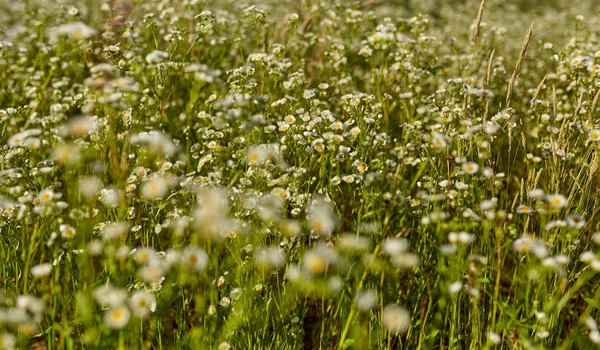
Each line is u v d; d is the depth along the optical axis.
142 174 2.46
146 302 1.87
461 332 2.46
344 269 2.10
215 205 1.91
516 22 7.95
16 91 4.36
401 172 2.82
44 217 2.21
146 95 3.06
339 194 3.09
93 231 2.27
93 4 6.55
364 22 5.78
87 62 4.36
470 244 2.32
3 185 2.56
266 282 2.35
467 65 4.84
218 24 4.91
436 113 2.98
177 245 2.21
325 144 2.70
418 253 2.47
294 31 4.55
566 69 4.00
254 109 3.38
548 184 2.49
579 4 10.73
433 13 9.77
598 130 2.37
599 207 2.38
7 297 2.11
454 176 2.46
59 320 2.55
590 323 1.79
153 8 5.70
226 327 2.05
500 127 2.64
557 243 2.26
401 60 4.04
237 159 2.83
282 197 2.38
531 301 2.16
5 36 5.52
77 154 2.18
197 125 3.52
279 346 2.31
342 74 3.75
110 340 1.79
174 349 2.24
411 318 2.34
